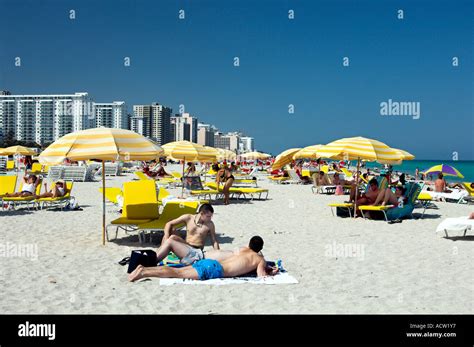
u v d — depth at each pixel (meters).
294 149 25.34
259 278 5.93
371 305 5.06
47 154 7.41
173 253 6.65
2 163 39.16
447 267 6.79
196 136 154.50
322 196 18.16
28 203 12.91
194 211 8.80
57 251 7.51
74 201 12.90
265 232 9.66
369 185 12.43
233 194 17.92
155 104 127.19
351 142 11.94
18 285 5.60
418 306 5.05
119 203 11.48
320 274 6.30
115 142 7.47
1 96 99.31
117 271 6.29
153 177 26.05
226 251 6.34
